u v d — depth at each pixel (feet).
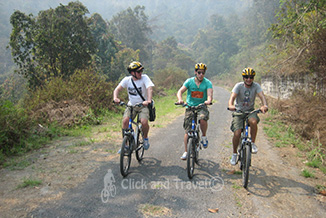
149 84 14.48
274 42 46.78
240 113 14.21
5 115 19.75
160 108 45.73
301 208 11.03
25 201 10.87
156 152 18.54
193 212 10.36
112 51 85.81
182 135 24.35
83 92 33.63
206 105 14.70
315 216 10.45
